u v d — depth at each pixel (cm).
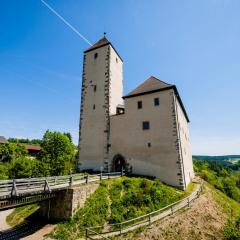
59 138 3600
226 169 8669
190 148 4059
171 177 2208
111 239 1219
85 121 2958
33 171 3106
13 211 2136
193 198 1939
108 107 2814
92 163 2747
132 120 2625
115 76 3109
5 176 3075
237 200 3400
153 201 1709
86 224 1373
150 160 2380
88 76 3114
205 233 1443
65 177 1647
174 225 1420
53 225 1398
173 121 2334
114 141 2680
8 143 4578
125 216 1501
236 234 1435
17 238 1261
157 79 2752
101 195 1673
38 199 1344
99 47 3130
